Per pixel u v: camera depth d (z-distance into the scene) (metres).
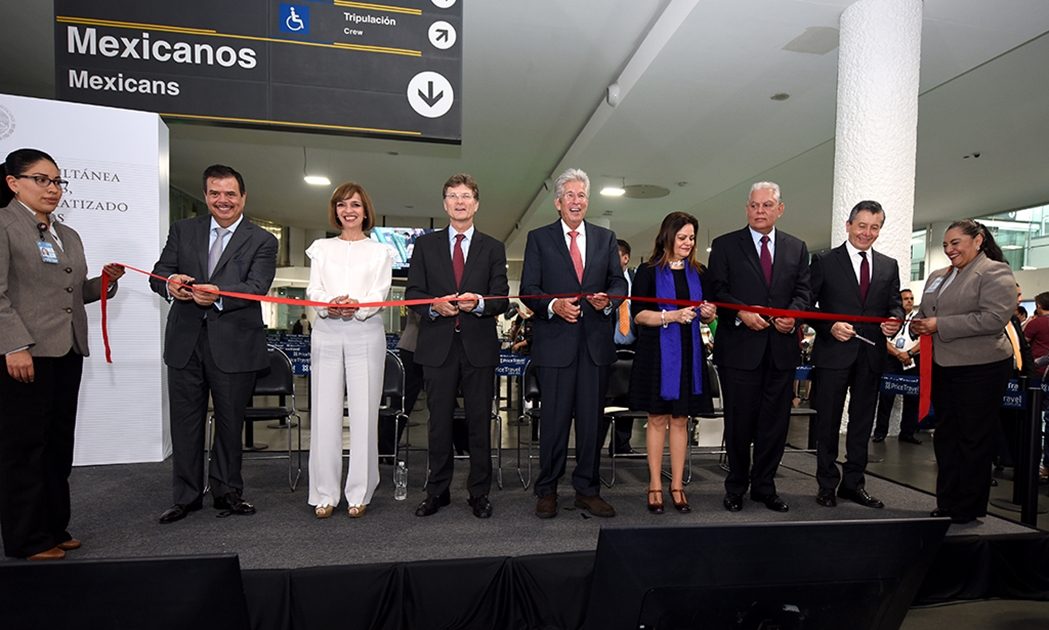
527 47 5.19
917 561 1.47
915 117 3.87
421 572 1.95
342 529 2.38
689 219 2.84
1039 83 5.34
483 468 2.64
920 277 12.78
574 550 2.12
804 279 2.88
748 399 2.78
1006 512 3.07
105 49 2.93
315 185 10.25
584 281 2.65
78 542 2.17
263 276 2.67
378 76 3.14
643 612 1.40
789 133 6.64
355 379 2.62
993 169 8.25
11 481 1.94
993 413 2.56
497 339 2.71
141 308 3.61
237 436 2.64
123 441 3.58
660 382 2.70
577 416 2.69
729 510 2.78
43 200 2.05
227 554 1.26
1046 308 4.86
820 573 1.42
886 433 5.25
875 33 3.84
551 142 7.94
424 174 9.55
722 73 5.04
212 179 2.56
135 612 1.26
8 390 1.92
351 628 1.88
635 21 4.74
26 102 3.40
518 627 2.00
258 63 3.04
